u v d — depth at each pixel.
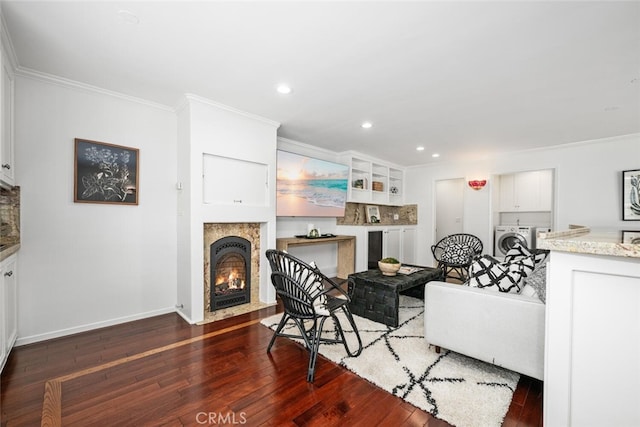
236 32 1.83
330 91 2.69
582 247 1.10
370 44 1.95
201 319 2.95
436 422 1.53
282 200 3.89
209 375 1.96
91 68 2.30
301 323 2.19
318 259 5.07
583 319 1.16
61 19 1.71
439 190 6.94
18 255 2.30
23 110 2.32
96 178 2.67
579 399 1.18
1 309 1.87
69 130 2.54
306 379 1.92
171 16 1.68
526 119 3.36
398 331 2.69
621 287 1.08
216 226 3.19
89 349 2.30
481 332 1.92
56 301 2.50
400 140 4.35
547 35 1.82
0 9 1.60
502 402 1.68
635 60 2.10
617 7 1.56
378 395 1.76
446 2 1.55
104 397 1.71
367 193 5.46
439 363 2.11
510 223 6.12
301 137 4.23
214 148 3.00
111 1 1.56
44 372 1.97
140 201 2.94
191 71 2.34
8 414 1.56
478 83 2.50
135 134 2.90
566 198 4.46
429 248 6.13
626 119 3.31
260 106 3.05
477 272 2.12
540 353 1.69
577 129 3.70
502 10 1.60
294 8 1.61
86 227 2.64
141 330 2.69
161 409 1.62
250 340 2.52
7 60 2.02
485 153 5.14
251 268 3.52
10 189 2.26
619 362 1.09
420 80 2.45
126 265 2.87
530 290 1.87
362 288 3.05
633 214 3.91
